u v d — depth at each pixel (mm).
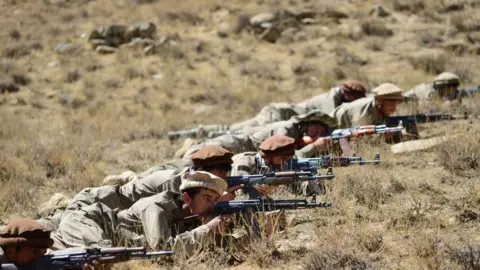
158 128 40031
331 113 29625
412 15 75625
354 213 18484
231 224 17750
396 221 17438
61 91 57719
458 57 58906
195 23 77312
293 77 58531
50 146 34250
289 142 19922
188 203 16422
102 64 65812
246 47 68688
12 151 33156
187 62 64062
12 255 13664
